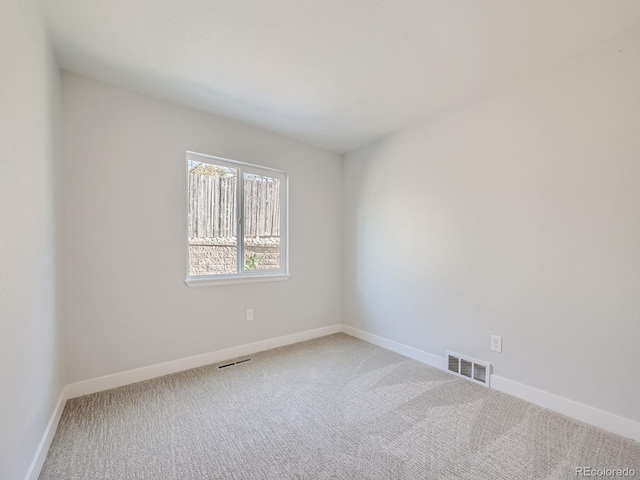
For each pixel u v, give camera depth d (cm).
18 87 114
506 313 211
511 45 172
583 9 145
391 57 184
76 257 198
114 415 178
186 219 244
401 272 287
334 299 352
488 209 221
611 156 167
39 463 133
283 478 132
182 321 243
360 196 333
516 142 205
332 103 240
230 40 169
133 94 220
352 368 250
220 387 215
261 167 293
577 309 179
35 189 134
